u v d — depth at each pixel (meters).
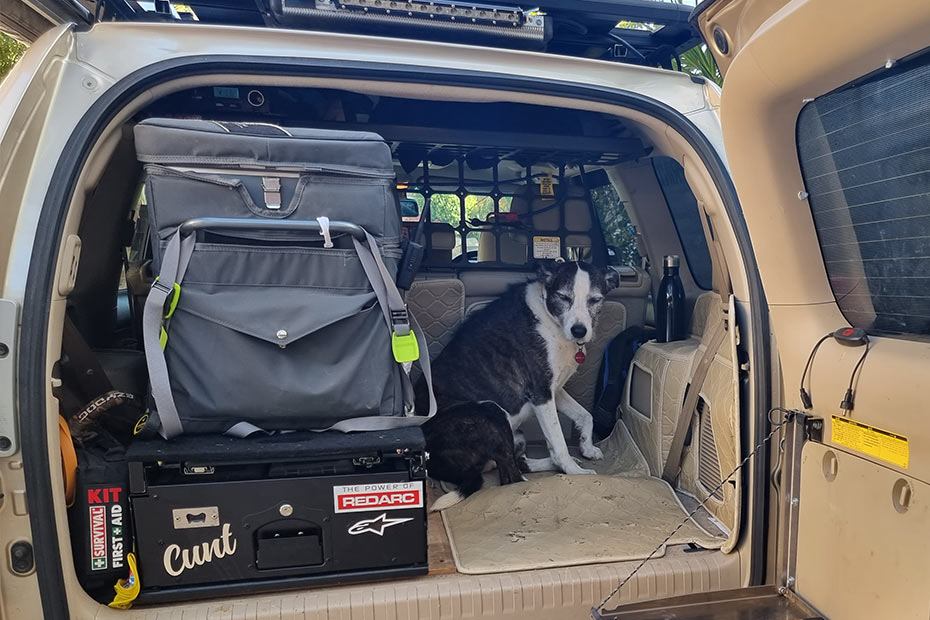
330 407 1.74
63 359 1.66
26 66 1.56
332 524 1.68
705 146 2.02
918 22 0.98
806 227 1.44
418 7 1.98
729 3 1.38
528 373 2.96
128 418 1.86
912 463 1.17
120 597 1.57
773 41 1.18
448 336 3.10
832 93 1.24
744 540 1.89
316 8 1.90
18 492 1.41
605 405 3.22
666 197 3.12
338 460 1.71
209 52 1.75
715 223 2.07
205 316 1.66
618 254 3.45
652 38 2.47
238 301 1.69
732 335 1.92
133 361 2.09
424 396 2.80
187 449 1.60
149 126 1.67
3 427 1.39
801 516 1.51
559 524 2.16
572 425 3.32
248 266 1.71
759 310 1.86
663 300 2.96
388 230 1.85
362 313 1.79
